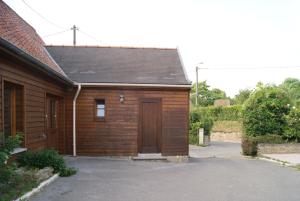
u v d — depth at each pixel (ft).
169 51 59.00
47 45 57.11
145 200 22.74
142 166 40.50
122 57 56.03
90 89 48.78
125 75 50.57
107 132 48.98
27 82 32.30
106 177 31.14
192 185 28.40
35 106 34.83
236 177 33.19
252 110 59.21
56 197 22.53
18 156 29.50
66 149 48.55
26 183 24.29
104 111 49.34
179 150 49.55
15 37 35.27
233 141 110.11
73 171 32.09
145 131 49.37
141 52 58.03
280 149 57.21
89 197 22.97
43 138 37.86
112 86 48.47
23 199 20.81
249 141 57.36
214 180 31.17
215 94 197.26
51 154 30.76
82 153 48.73
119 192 24.90
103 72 50.90
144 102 49.39
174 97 49.67
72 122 48.70
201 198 23.68
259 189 27.32
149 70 52.44
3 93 27.17
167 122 49.49
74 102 48.52
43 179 26.89
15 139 23.93
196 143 92.27
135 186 27.30
